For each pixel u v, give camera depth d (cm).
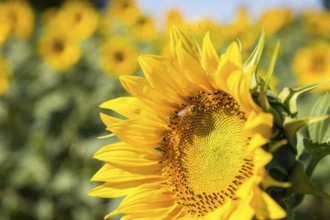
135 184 275
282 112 226
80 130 728
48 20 970
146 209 268
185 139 267
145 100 270
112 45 773
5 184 720
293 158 223
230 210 232
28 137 761
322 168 621
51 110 761
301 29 1017
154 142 274
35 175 709
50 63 797
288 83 830
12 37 902
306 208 659
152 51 805
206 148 259
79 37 823
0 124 776
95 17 847
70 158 715
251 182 218
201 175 260
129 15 891
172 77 264
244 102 231
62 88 798
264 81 224
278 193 223
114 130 271
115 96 759
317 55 768
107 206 664
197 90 265
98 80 790
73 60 794
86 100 758
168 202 269
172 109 271
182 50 257
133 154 275
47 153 714
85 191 679
